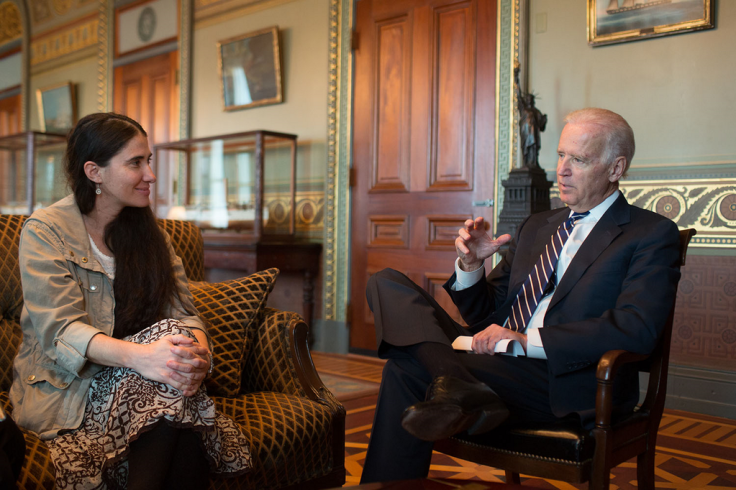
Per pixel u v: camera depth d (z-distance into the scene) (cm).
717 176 338
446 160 454
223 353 190
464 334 206
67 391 159
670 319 184
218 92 605
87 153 172
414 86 471
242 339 197
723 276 337
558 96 393
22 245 166
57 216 172
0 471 122
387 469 172
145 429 140
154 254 178
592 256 186
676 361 352
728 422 325
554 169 393
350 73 505
